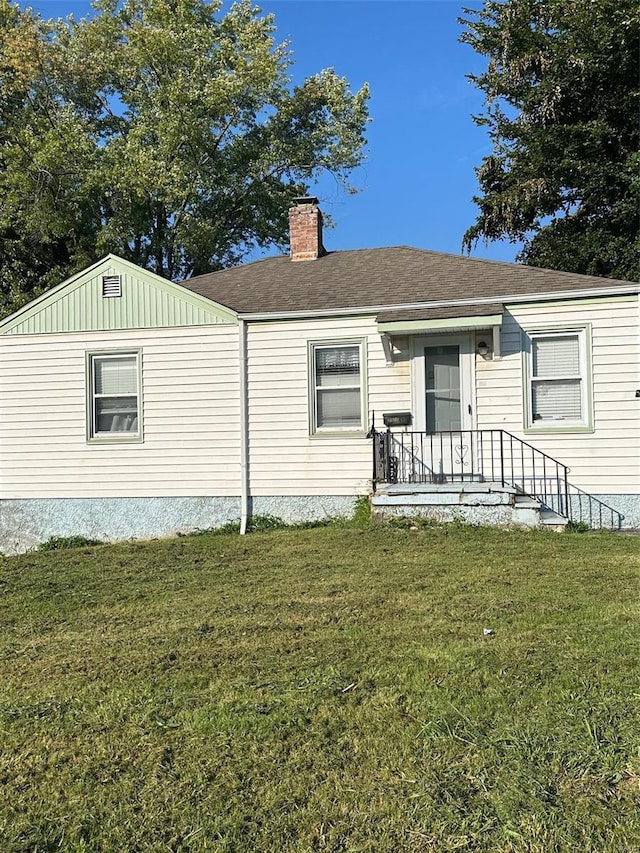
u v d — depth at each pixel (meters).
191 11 27.70
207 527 12.54
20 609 6.98
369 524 11.04
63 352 13.15
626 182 20.72
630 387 10.98
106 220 26.72
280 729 3.91
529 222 23.45
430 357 11.84
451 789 3.27
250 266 15.32
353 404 12.16
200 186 26.69
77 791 3.40
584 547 8.98
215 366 12.59
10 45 24.12
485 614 5.96
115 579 8.24
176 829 3.08
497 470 11.50
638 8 19.25
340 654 5.07
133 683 4.71
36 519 13.12
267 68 26.80
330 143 29.53
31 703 4.46
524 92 23.03
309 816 3.13
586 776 3.33
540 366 11.45
